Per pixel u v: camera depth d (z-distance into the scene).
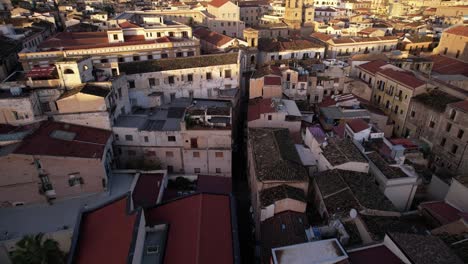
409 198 46.41
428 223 40.31
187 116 53.69
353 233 37.00
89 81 54.34
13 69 77.25
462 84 70.12
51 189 44.09
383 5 194.38
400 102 68.00
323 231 37.44
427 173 53.75
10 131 46.16
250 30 89.81
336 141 50.22
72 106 49.44
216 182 51.16
